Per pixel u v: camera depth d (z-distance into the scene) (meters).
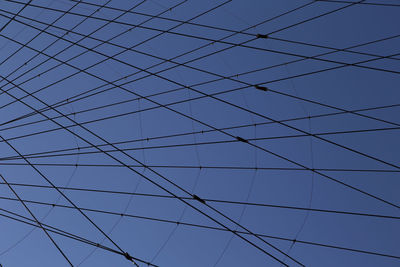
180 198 28.25
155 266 24.84
